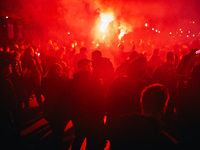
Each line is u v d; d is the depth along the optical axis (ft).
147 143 6.39
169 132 16.05
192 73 13.20
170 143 6.29
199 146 11.68
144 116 6.64
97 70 17.48
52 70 13.78
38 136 17.49
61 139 13.71
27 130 18.52
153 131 6.43
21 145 14.82
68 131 18.83
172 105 18.15
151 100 6.55
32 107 24.88
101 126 13.17
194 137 12.32
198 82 12.86
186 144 12.13
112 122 7.78
